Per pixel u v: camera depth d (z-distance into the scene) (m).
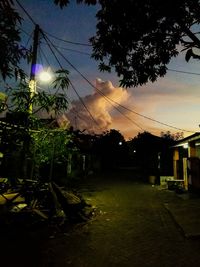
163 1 5.24
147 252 7.45
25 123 9.71
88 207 13.60
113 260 6.91
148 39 6.23
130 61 6.92
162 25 5.90
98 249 7.72
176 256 7.09
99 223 10.76
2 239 8.34
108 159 57.12
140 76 6.96
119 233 9.35
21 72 4.73
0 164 11.38
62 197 11.27
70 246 7.97
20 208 10.27
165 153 30.08
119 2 5.93
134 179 32.47
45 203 11.10
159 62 6.65
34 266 6.52
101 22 6.51
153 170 34.91
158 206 14.48
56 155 14.40
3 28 4.41
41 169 19.77
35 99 9.73
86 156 37.22
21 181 11.70
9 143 9.08
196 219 10.58
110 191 20.72
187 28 5.00
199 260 6.79
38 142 12.40
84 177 32.03
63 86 9.45
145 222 10.91
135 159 73.25
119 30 6.34
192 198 16.03
